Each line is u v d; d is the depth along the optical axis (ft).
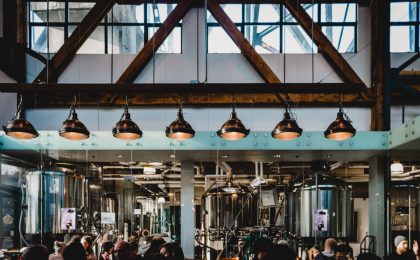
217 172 37.83
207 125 32.94
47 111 32.83
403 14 34.06
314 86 20.93
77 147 30.78
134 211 43.21
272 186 33.96
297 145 30.76
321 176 32.83
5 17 32.32
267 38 34.19
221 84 21.07
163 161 35.29
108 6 32.78
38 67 33.04
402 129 28.12
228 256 32.71
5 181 31.32
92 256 26.13
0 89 21.01
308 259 31.07
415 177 33.78
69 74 33.40
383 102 32.07
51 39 34.47
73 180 32.27
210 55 33.68
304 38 33.99
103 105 32.86
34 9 34.47
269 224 33.06
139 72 33.50
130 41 34.19
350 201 32.60
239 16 34.60
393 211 32.99
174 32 33.91
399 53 33.76
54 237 30.71
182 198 33.83
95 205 34.86
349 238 32.27
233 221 32.94
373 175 33.19
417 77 32.04
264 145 30.78
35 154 31.63
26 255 12.87
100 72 33.58
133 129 23.85
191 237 33.19
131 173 37.86
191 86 21.09
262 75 32.89
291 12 33.22
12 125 22.94
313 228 31.86
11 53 30.96
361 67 33.50
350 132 23.26
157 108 33.09
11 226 30.81
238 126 23.12
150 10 34.53
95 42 34.01
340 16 34.37
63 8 34.68
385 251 32.07
